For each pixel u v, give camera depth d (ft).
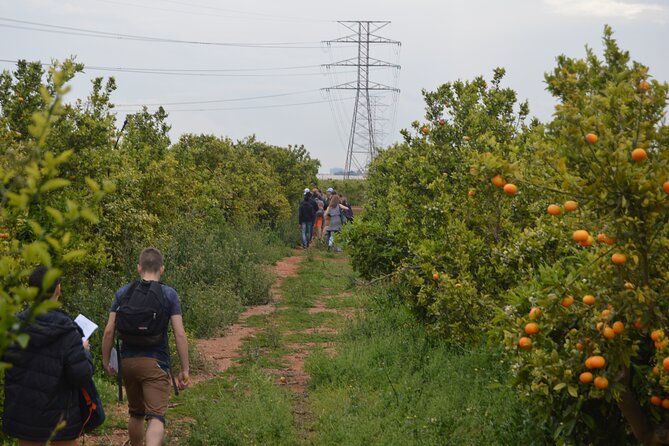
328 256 78.64
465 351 28.91
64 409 15.56
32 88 32.91
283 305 48.75
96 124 29.81
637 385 15.38
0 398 17.10
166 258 43.73
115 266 35.96
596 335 13.91
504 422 21.16
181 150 70.08
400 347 31.86
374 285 45.27
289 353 35.40
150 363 19.01
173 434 23.27
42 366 15.25
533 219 26.71
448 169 35.70
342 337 36.60
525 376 15.52
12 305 7.12
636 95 13.43
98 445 21.98
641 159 12.50
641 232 13.00
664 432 14.71
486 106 36.06
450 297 26.09
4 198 8.10
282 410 24.45
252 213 82.48
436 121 36.96
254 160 92.12
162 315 19.12
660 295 13.58
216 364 32.71
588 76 15.90
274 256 72.43
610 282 13.83
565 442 16.56
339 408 25.43
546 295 15.05
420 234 34.17
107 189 7.81
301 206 84.79
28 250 7.20
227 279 48.26
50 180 7.74
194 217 55.83
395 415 23.98
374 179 59.77
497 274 26.40
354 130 216.33
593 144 13.06
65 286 30.17
